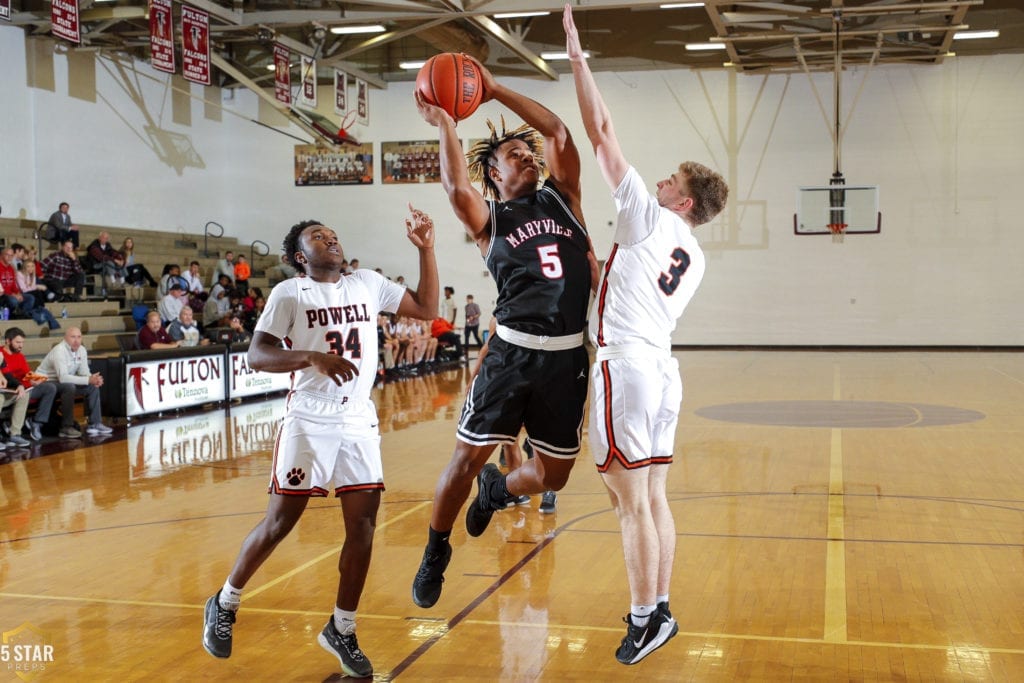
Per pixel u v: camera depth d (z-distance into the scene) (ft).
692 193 12.01
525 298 11.68
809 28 67.00
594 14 72.13
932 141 71.77
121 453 31.12
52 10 44.55
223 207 80.18
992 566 17.03
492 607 15.01
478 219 11.66
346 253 79.82
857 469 26.68
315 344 12.44
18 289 48.06
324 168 79.36
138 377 39.17
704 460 28.27
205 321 57.77
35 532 20.34
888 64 71.92
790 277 74.49
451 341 67.87
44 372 34.60
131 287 58.90
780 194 74.08
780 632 13.67
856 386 48.70
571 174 12.12
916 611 14.57
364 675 12.22
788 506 22.06
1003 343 71.61
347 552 12.27
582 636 13.64
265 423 38.22
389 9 56.08
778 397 44.57
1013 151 70.59
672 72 74.79
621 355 11.30
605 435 11.32
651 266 11.39
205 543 19.31
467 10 53.93
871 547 18.38
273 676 12.28
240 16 57.21
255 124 79.92
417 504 22.85
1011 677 11.92
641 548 11.23
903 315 73.05
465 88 11.56
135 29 61.00
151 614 14.83
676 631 11.54
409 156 78.48
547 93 75.66
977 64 70.69
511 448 20.47
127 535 20.02
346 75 71.67
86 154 63.62
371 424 12.69
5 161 57.11
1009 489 23.76
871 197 71.92
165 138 71.97
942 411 38.86
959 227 71.82
